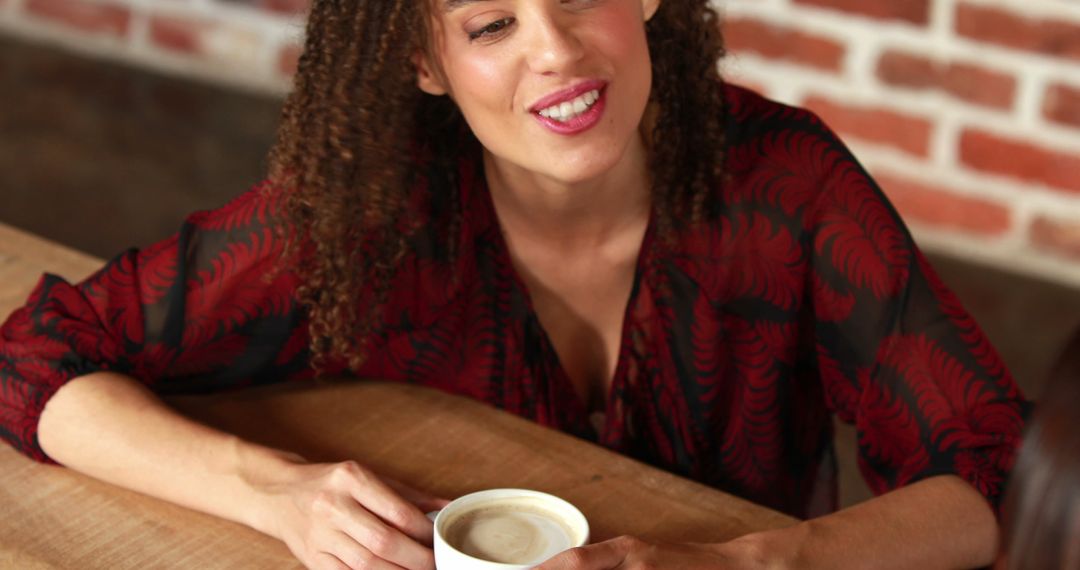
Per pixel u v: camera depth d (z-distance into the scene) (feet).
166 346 5.21
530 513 4.15
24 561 4.30
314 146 4.99
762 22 10.77
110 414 4.84
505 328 5.43
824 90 10.72
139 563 4.31
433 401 5.25
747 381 5.36
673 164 5.03
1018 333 9.74
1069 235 10.18
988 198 10.39
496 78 4.51
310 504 4.34
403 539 4.17
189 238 5.23
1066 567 2.54
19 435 4.89
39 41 14.55
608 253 5.25
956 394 4.75
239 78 13.61
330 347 5.37
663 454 5.56
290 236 5.08
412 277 5.32
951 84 10.21
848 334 5.03
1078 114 9.84
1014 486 2.70
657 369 5.38
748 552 4.11
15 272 6.01
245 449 4.67
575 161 4.56
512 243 5.33
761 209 5.08
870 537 4.24
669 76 4.96
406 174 5.12
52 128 13.04
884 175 10.74
